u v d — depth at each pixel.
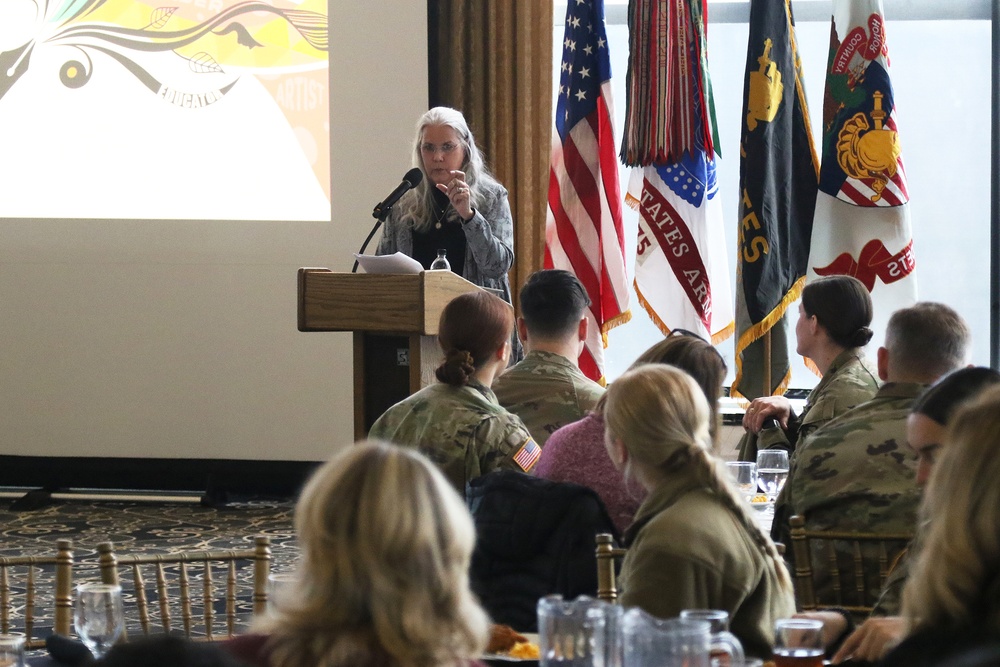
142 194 9.51
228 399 9.59
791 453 5.47
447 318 4.38
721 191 9.63
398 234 6.57
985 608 1.83
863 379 4.83
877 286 8.16
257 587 3.40
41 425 9.75
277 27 9.30
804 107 8.44
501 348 4.38
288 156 9.36
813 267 8.33
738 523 2.93
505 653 2.82
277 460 9.59
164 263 9.53
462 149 6.46
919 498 3.84
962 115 9.41
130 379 9.66
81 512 9.19
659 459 2.95
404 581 1.75
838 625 2.99
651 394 2.97
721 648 2.28
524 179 9.34
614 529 3.57
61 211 9.56
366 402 5.79
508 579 3.57
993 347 9.39
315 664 1.77
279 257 9.39
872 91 8.17
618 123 9.70
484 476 3.72
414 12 9.05
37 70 9.50
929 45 9.41
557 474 3.86
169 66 9.41
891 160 8.16
